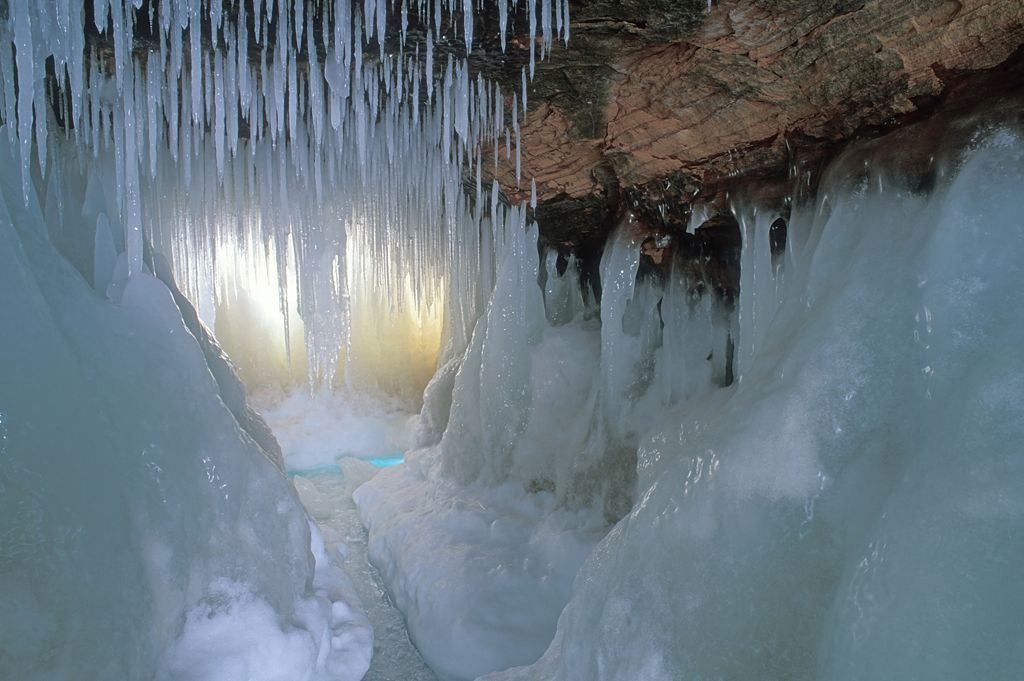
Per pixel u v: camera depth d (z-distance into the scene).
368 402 11.63
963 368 2.38
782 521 2.68
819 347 2.87
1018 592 1.87
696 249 5.11
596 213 5.73
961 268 2.50
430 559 5.24
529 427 6.40
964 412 2.22
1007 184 2.52
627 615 3.01
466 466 6.77
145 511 3.27
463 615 4.45
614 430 5.54
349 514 7.46
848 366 2.75
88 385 3.29
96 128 3.83
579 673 3.19
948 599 1.96
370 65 3.85
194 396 3.93
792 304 3.41
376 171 5.27
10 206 3.50
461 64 3.82
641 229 5.29
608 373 5.59
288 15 3.33
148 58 3.72
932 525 2.10
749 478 2.82
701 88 3.65
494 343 6.50
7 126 3.60
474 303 7.50
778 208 3.97
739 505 2.82
